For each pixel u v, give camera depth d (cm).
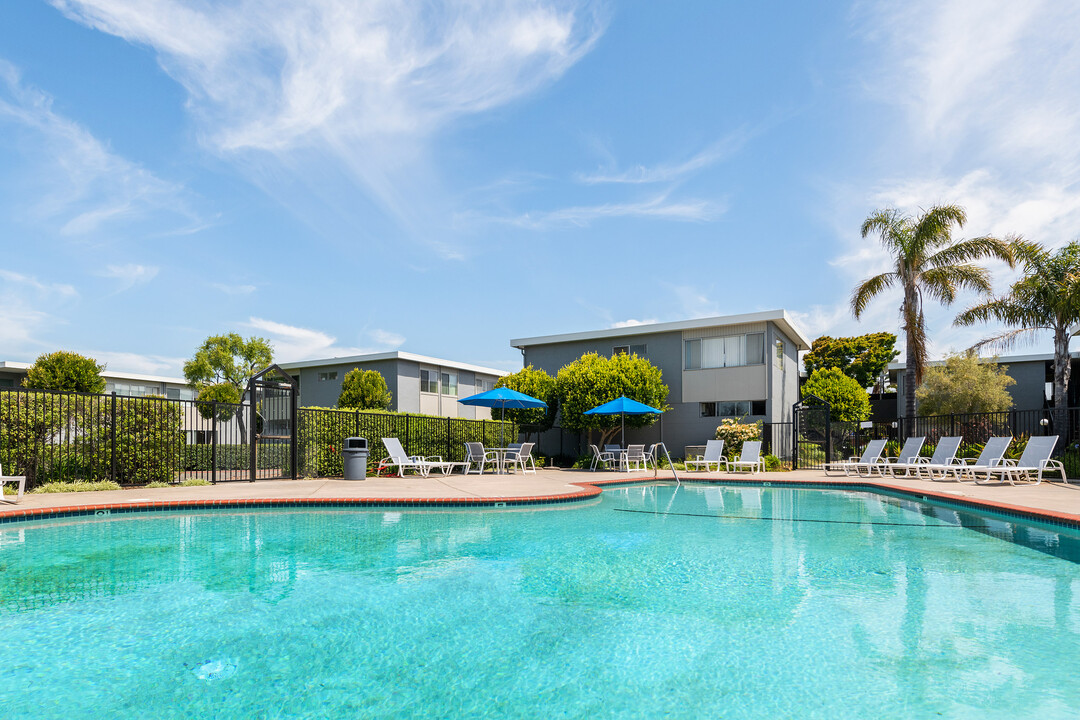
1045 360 2398
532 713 249
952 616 378
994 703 258
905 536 671
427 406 2958
